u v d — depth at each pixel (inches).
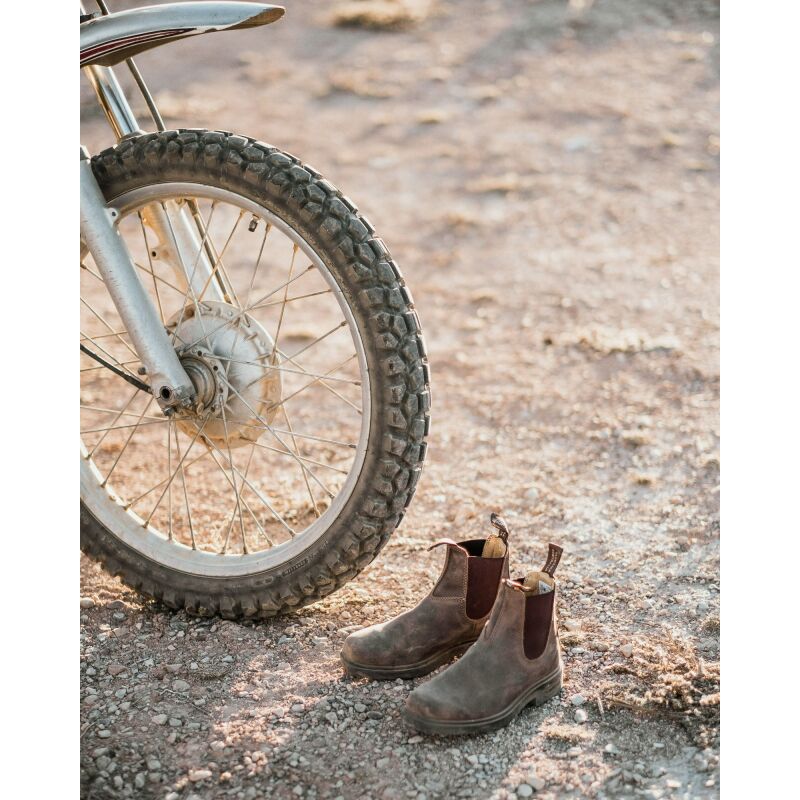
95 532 91.5
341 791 69.4
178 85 282.0
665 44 296.5
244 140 82.6
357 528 82.7
